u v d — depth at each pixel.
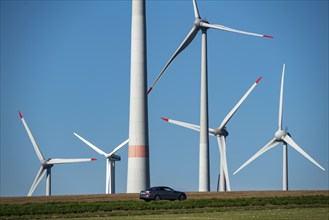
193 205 68.69
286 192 88.81
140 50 91.38
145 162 89.62
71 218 58.31
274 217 54.62
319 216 55.34
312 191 90.31
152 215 59.88
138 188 89.00
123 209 66.75
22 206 68.19
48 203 72.69
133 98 90.69
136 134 89.94
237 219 53.03
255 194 85.62
